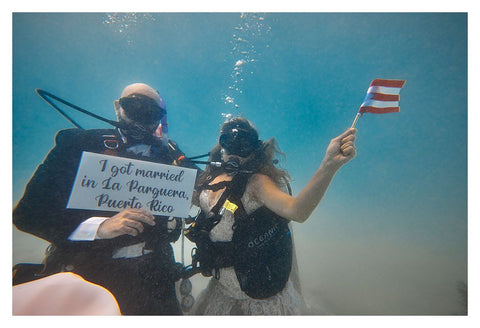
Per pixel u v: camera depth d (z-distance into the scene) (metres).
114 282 1.46
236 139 1.61
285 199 1.34
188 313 2.12
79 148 1.66
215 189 1.62
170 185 1.61
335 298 4.21
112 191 1.48
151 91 1.86
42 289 0.67
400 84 1.32
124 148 1.75
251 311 1.69
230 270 1.64
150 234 1.56
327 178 1.17
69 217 1.47
